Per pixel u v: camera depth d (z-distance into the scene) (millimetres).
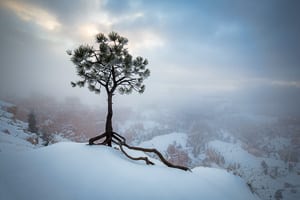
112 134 9234
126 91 10125
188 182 6367
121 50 8992
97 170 6086
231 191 7992
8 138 22594
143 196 5051
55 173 5715
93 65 8727
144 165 7438
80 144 8547
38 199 4570
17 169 5855
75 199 4609
